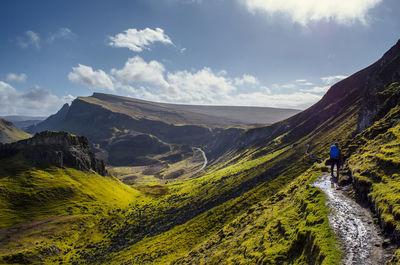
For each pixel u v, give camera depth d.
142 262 81.50
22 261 99.56
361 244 20.41
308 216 28.69
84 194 177.12
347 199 29.33
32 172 178.25
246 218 52.97
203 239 84.06
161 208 168.62
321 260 20.58
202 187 197.00
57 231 130.00
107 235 135.12
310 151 147.00
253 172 168.38
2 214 134.88
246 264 29.84
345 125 149.00
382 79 138.50
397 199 21.31
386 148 31.55
